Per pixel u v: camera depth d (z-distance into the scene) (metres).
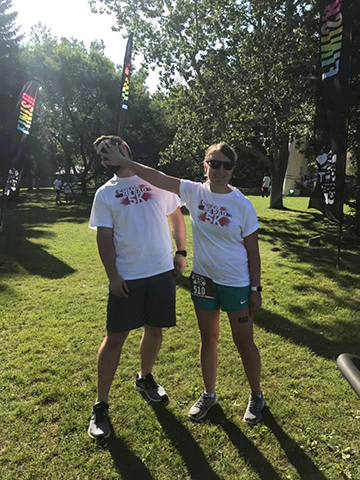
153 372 3.11
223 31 11.26
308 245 8.51
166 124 29.08
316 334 3.84
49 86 23.58
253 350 2.44
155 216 2.38
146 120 28.36
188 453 2.24
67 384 2.91
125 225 2.30
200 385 2.93
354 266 6.55
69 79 23.56
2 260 6.99
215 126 11.77
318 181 5.95
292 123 11.76
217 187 2.24
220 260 2.27
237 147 14.56
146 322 2.49
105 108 26.36
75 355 3.38
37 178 33.56
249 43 10.18
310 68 8.12
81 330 3.92
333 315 4.34
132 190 2.35
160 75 12.56
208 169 2.20
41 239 9.22
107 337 2.43
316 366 3.21
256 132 14.20
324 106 5.54
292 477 2.07
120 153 2.31
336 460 2.18
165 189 2.30
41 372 3.10
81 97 25.30
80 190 32.53
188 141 12.69
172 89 12.74
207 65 11.62
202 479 2.06
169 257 2.48
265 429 2.41
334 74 5.32
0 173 19.95
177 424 2.48
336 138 5.45
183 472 2.11
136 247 2.31
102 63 25.48
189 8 11.47
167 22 11.99
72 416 2.53
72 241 9.01
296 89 9.41
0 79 19.67
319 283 5.61
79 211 16.12
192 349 3.50
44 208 17.47
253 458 2.20
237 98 11.29
